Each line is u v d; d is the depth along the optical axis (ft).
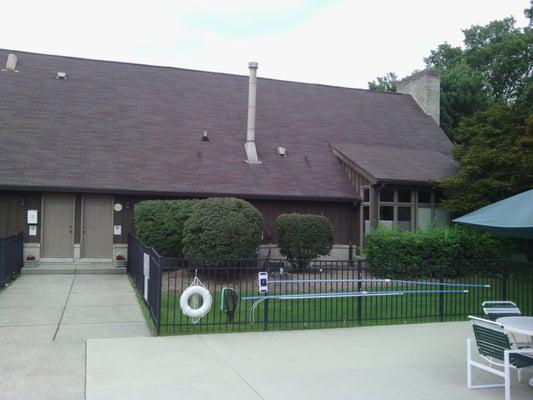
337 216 65.10
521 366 19.42
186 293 29.30
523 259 67.62
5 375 21.09
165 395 19.12
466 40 143.23
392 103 89.15
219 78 81.10
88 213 57.93
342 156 68.28
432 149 78.13
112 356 23.99
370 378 21.74
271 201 62.49
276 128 73.97
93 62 75.56
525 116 57.21
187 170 61.36
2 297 38.04
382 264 38.06
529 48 118.52
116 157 60.34
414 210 63.05
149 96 72.69
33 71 69.72
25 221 55.98
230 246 44.45
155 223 50.31
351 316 34.37
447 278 44.21
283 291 39.45
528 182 55.26
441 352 26.04
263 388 20.13
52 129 61.52
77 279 48.73
